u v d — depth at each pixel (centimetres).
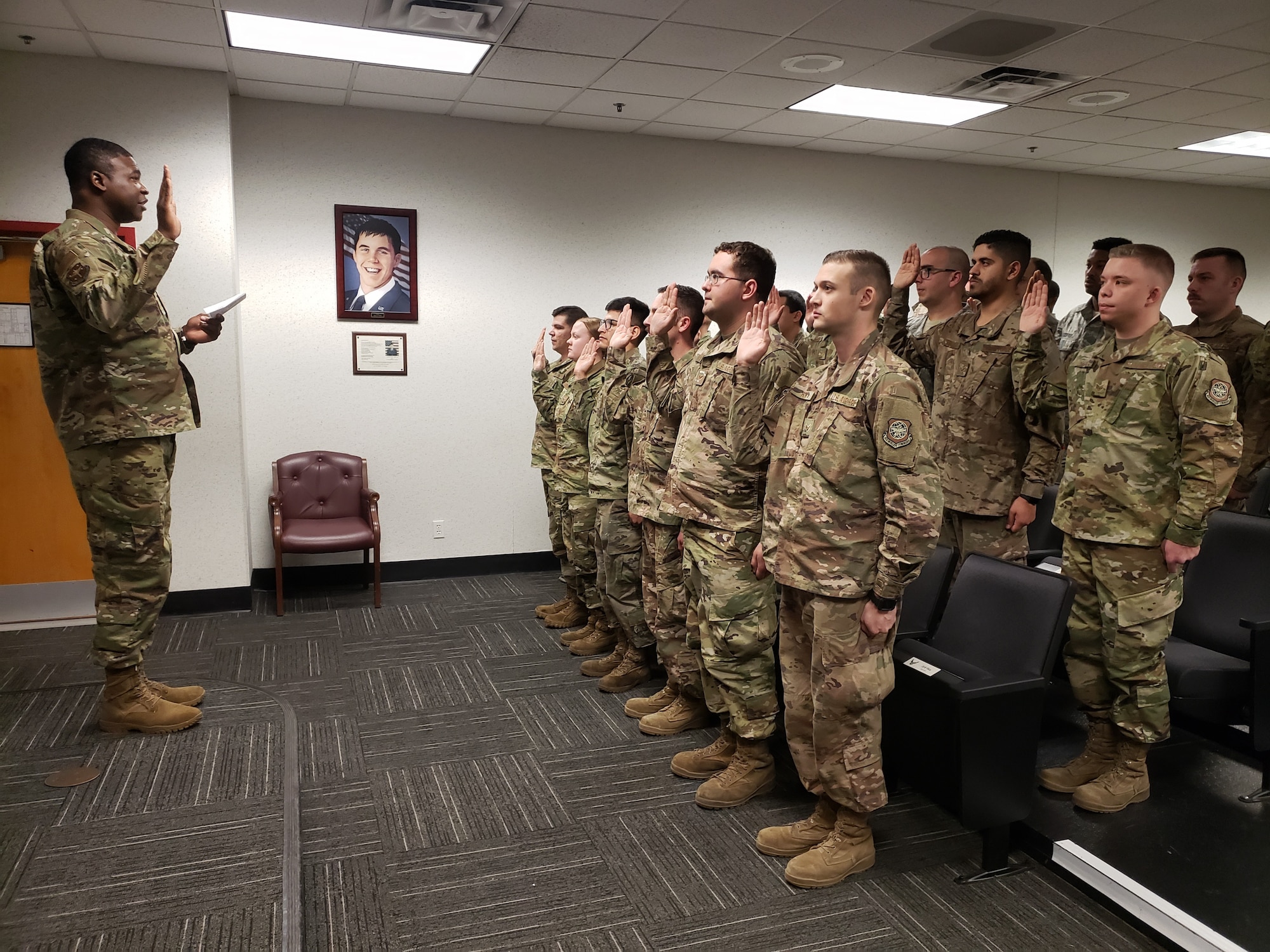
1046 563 339
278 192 482
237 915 188
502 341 533
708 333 319
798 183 586
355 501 496
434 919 204
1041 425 283
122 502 268
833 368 215
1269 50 394
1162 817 242
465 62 412
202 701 305
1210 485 225
